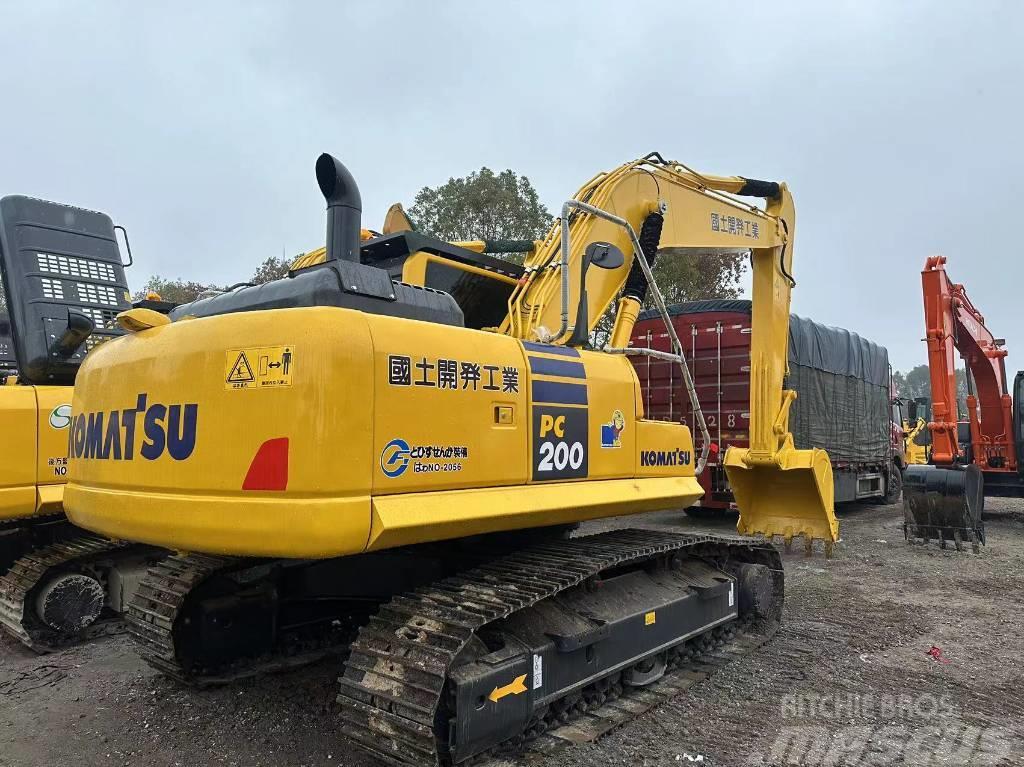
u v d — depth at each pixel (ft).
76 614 17.53
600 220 16.42
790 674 15.14
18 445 16.94
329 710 13.19
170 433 9.95
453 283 15.58
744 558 18.53
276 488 8.89
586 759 11.32
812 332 36.83
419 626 10.26
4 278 19.27
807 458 24.86
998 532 35.06
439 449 10.10
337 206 11.91
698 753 11.59
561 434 12.19
